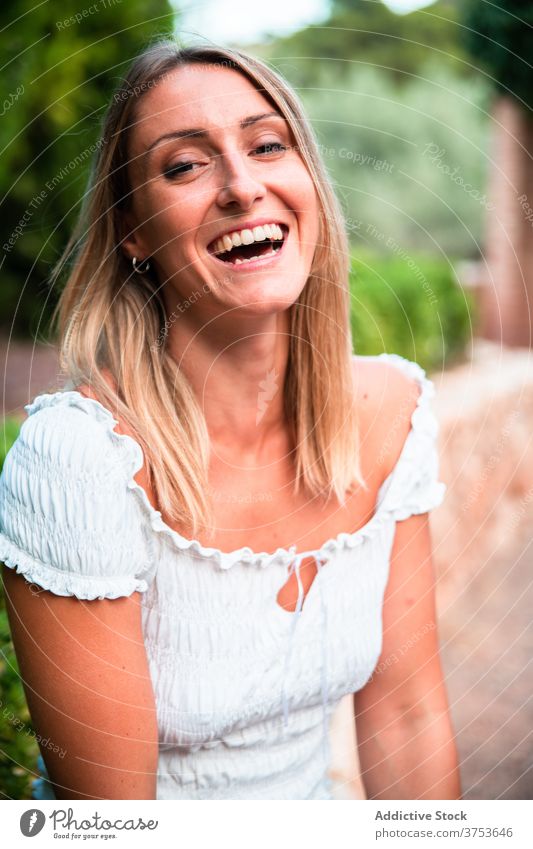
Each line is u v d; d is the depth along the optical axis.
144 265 1.09
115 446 1.01
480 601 3.41
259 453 1.15
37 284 4.91
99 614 1.00
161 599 1.08
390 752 1.26
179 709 1.09
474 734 2.38
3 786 1.29
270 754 1.17
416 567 1.27
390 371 1.29
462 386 4.41
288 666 1.13
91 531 0.98
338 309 1.16
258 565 1.09
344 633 1.17
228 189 0.98
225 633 1.09
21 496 1.01
